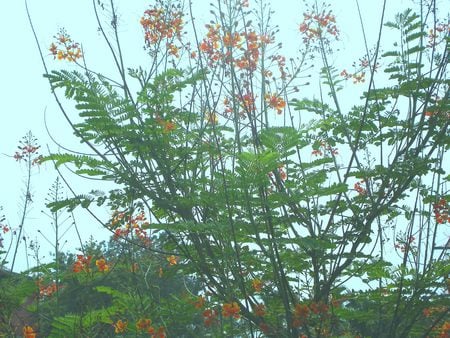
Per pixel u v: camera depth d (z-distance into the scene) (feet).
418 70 24.84
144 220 27.58
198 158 24.66
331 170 25.08
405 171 23.49
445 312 24.38
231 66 23.72
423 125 23.94
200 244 23.77
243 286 22.39
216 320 24.54
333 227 24.03
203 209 23.94
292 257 23.89
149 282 26.25
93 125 23.26
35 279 31.78
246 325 25.25
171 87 24.44
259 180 21.40
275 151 21.79
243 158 21.07
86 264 28.53
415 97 24.45
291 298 24.17
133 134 23.72
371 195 24.77
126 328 25.30
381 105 24.52
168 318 25.50
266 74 26.12
